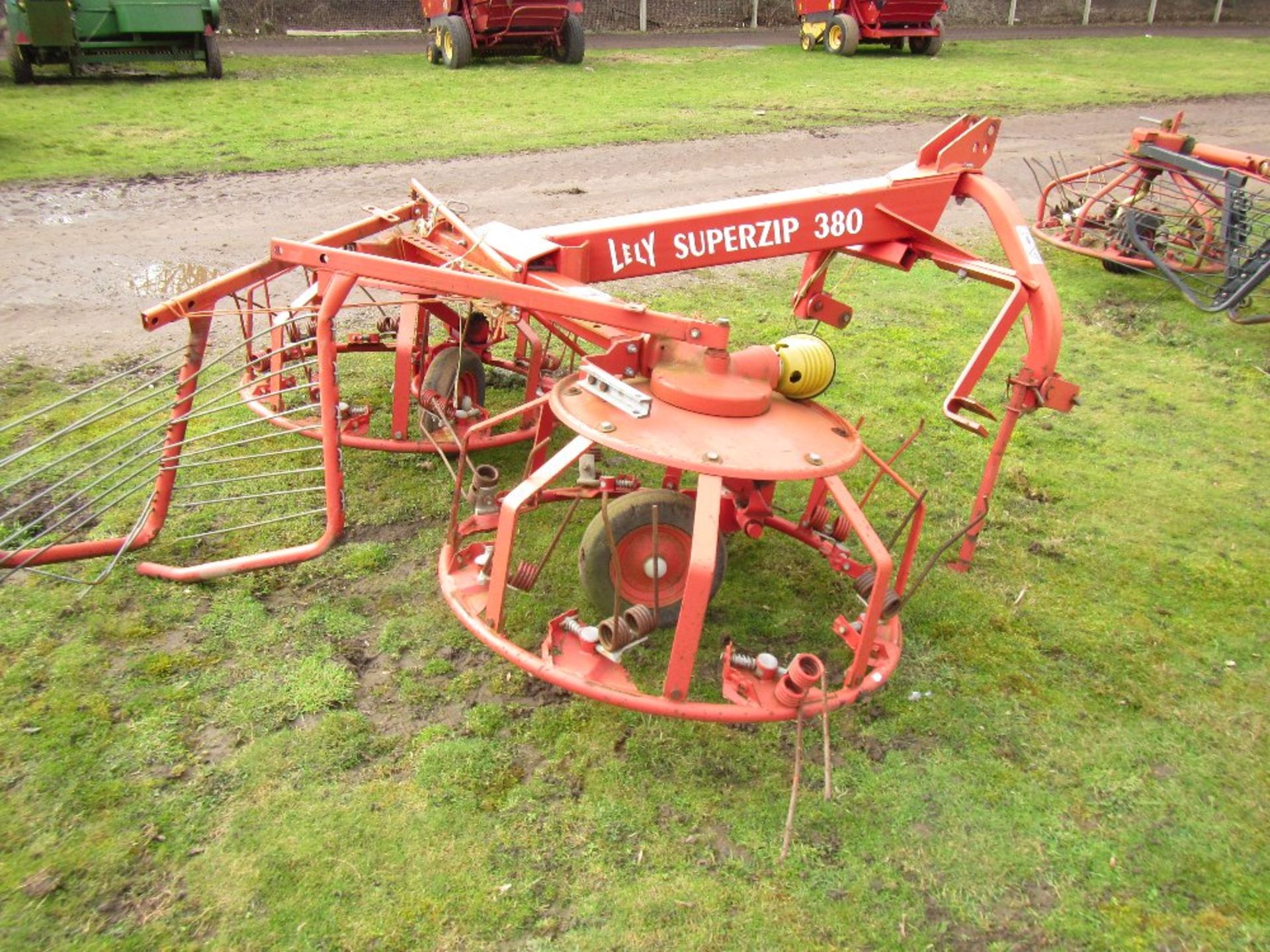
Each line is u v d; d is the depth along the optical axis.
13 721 3.60
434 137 13.48
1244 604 4.85
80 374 6.47
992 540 5.29
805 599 4.65
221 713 3.71
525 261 4.14
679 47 23.77
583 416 3.71
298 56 19.95
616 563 3.45
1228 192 8.36
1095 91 19.48
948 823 3.46
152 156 11.78
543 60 20.48
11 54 15.37
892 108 16.98
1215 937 3.11
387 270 3.93
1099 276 9.95
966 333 8.20
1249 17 35.53
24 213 9.63
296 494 5.22
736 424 3.77
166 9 15.79
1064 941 3.07
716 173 12.47
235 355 6.87
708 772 3.59
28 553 4.33
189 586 4.42
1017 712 4.04
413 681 3.95
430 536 4.93
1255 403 7.15
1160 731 3.98
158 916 2.94
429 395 5.38
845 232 4.77
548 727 3.74
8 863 3.06
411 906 3.01
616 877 3.16
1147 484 5.96
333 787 3.42
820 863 3.27
